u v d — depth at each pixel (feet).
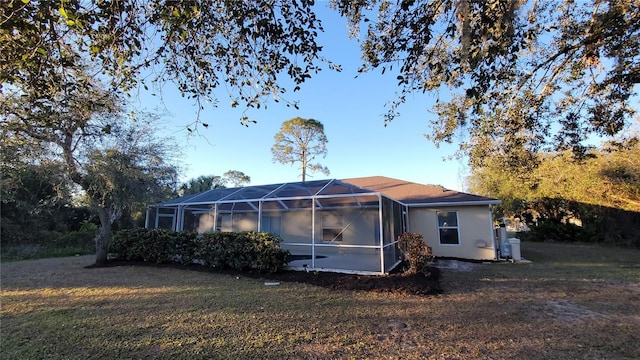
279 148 97.50
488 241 39.63
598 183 52.19
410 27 12.52
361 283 24.25
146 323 16.21
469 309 18.65
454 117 21.90
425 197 45.70
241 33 10.56
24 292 22.97
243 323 16.22
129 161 34.14
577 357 12.36
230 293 22.52
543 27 17.78
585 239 57.47
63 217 52.54
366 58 14.88
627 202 50.65
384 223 30.94
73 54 11.04
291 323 16.26
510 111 21.52
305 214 45.88
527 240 64.34
